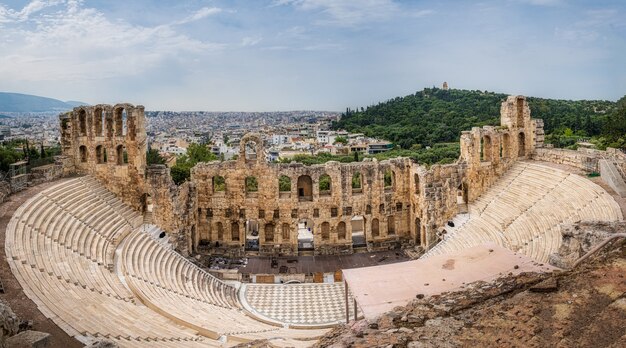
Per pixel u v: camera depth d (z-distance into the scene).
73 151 61.91
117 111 61.16
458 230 60.88
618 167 51.47
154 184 60.22
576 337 15.75
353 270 30.25
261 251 67.00
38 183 54.41
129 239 51.88
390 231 72.25
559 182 56.56
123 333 28.50
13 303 27.56
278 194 66.88
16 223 40.78
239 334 34.59
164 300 40.47
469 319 18.22
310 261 64.19
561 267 31.22
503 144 70.38
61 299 30.97
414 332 17.34
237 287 54.66
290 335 36.62
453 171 65.94
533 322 17.09
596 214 44.22
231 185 67.31
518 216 55.22
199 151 110.69
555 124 147.25
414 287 26.78
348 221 67.88
